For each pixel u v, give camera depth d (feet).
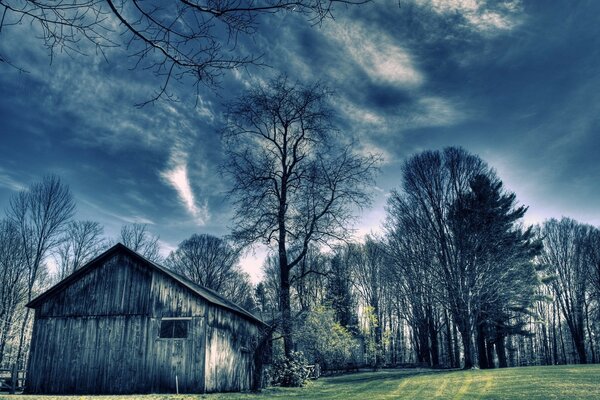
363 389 70.38
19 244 126.62
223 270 201.87
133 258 75.51
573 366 81.56
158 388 68.23
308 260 154.30
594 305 168.76
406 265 108.68
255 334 92.22
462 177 107.65
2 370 72.13
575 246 161.17
